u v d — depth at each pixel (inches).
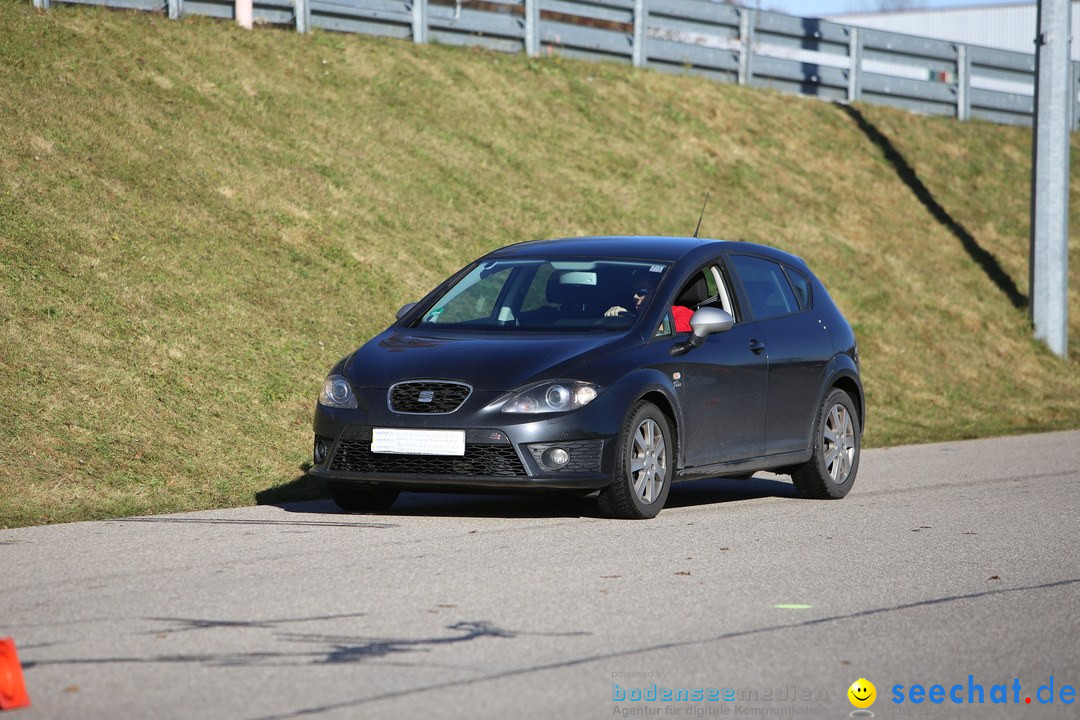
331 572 990.4
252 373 1734.7
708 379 1341.0
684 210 3006.9
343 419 1239.5
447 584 949.8
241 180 2223.2
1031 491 1558.8
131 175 2069.4
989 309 3267.7
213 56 2610.7
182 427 1552.7
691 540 1156.5
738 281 1456.7
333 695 673.0
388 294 2126.0
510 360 1235.9
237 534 1163.3
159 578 965.8
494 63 3245.6
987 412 2716.5
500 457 1193.4
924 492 1555.1
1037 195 3184.1
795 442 1462.8
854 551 1122.0
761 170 3412.9
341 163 2464.3
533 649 770.8
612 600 905.5
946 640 815.1
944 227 3624.5
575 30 3503.9
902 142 3996.1
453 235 2429.9
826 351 1521.9
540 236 2583.7
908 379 2753.4
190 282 1868.8
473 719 634.8
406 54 3065.9
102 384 1561.3
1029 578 1013.2
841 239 3272.6
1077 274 3836.1
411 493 1470.2
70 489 1342.3
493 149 2847.0
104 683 692.7
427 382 1225.4
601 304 1339.8
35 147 2009.1
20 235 1780.3
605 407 1221.1
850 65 4131.4
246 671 717.9
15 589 927.0
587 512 1321.4
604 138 3164.4
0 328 1577.3
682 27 3740.2
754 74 3909.9
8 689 648.4
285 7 2950.3
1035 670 751.1
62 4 2529.5
